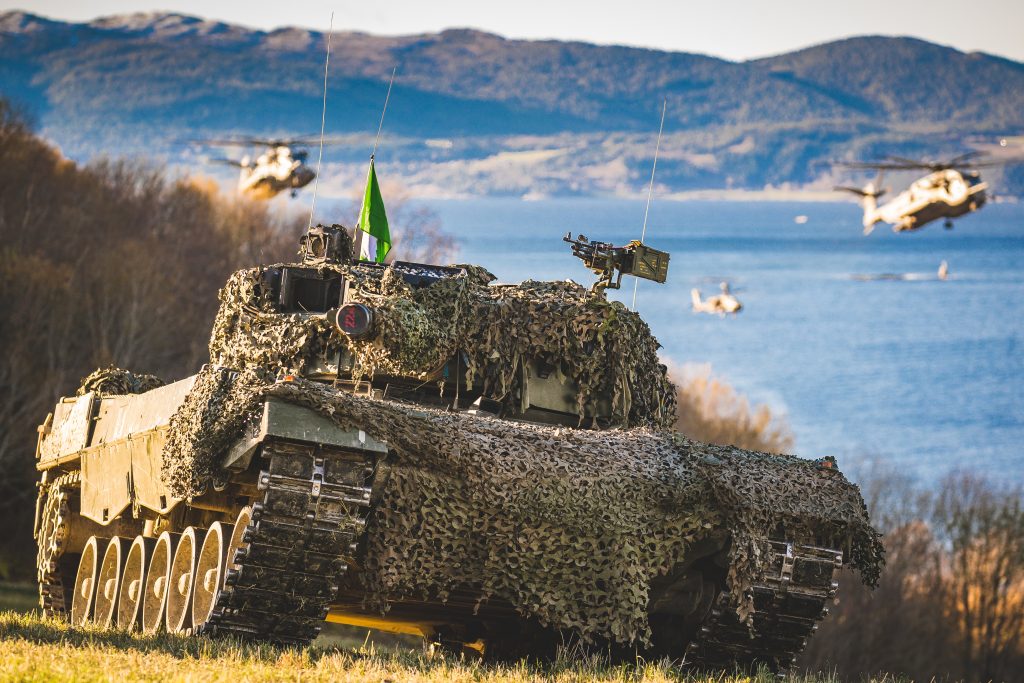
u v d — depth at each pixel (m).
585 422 30.83
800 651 27.25
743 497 25.38
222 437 23.84
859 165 125.06
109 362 116.19
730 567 25.28
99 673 18.89
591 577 24.70
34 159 156.00
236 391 23.69
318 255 31.95
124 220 160.00
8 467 112.56
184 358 134.38
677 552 25.58
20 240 132.00
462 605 28.20
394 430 23.69
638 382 31.47
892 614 142.00
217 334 31.81
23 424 111.62
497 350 29.81
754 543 25.27
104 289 125.44
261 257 150.62
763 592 25.92
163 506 27.64
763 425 163.88
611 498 24.88
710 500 25.70
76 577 37.62
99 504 33.41
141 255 140.50
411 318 27.89
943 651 148.62
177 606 27.69
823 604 26.33
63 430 37.91
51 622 29.80
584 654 25.94
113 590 32.84
